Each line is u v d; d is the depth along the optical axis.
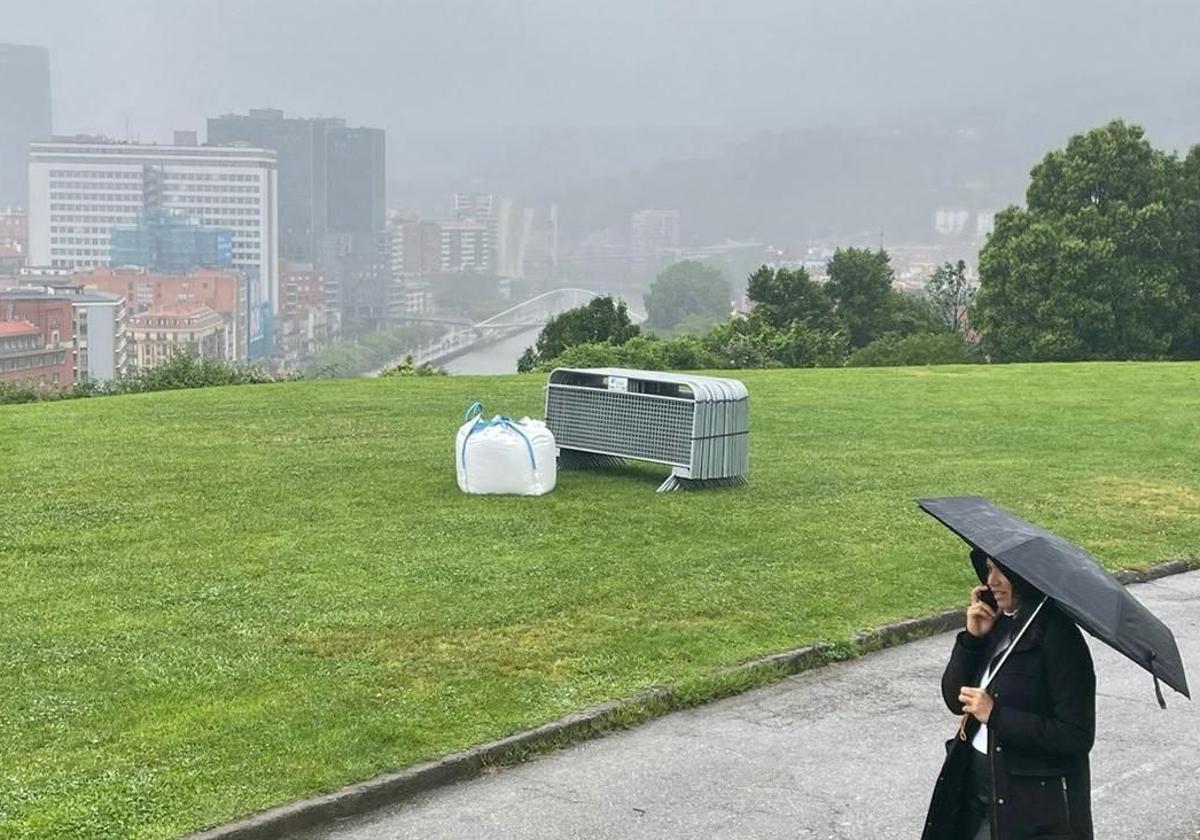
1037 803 3.73
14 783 5.24
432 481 11.94
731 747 6.20
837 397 20.34
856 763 6.05
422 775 5.57
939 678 7.32
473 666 6.91
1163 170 49.38
